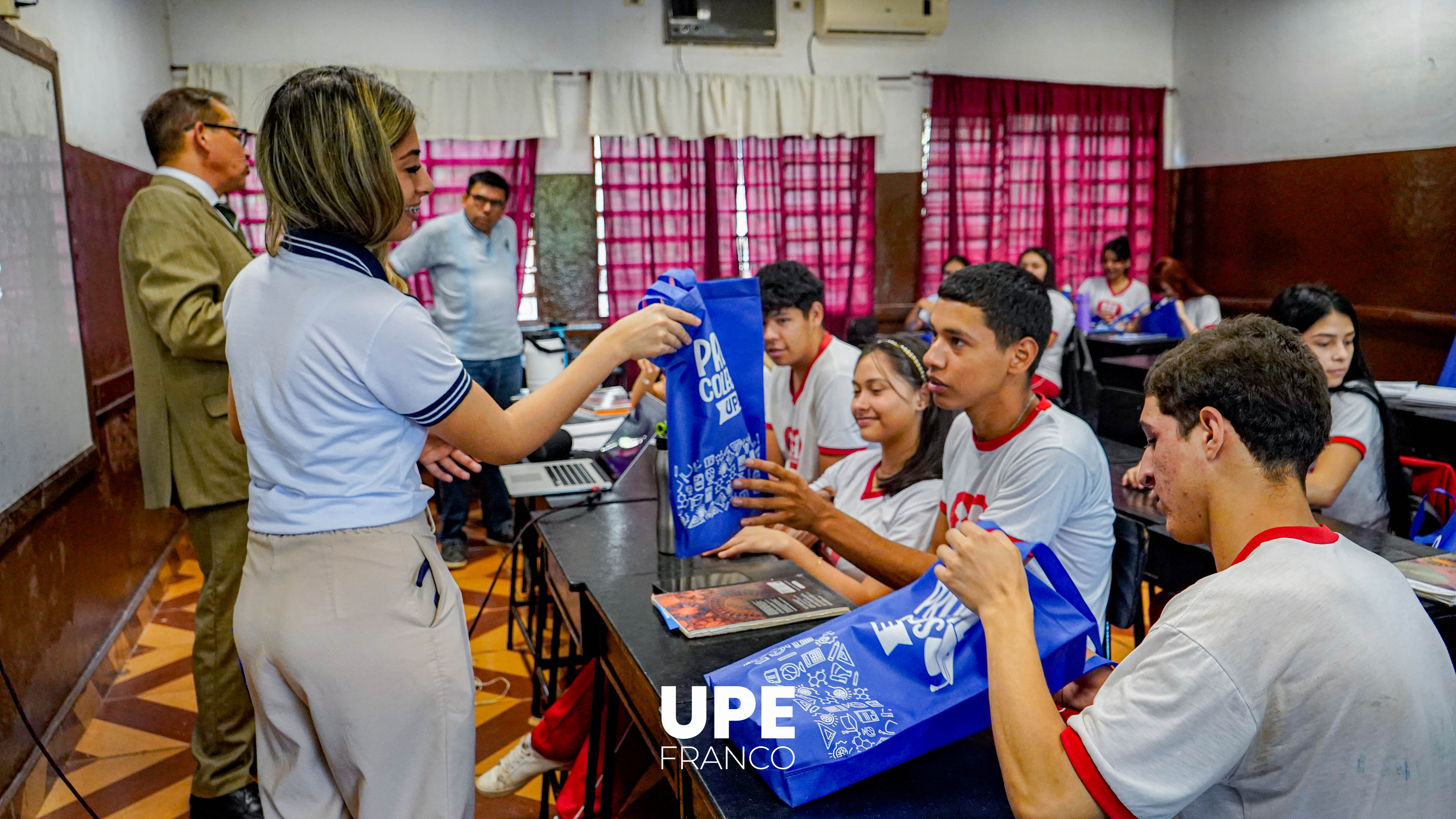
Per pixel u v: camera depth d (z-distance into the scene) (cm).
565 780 223
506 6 541
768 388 313
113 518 335
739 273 596
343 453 119
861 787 106
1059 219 657
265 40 504
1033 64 645
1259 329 95
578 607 199
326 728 121
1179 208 695
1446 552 203
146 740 271
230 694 221
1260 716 84
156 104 215
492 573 404
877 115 604
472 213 427
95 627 303
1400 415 337
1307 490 239
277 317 118
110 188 367
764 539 182
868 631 113
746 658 130
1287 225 620
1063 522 152
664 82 564
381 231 121
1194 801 91
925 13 596
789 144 595
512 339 453
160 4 474
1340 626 83
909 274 636
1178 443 96
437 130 530
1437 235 539
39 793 235
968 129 629
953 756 113
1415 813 83
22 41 263
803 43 594
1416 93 543
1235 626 85
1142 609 248
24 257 256
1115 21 662
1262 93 626
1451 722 87
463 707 126
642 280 578
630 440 287
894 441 200
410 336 117
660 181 573
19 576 240
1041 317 153
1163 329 614
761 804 103
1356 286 584
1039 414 158
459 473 140
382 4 521
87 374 309
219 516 215
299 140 115
